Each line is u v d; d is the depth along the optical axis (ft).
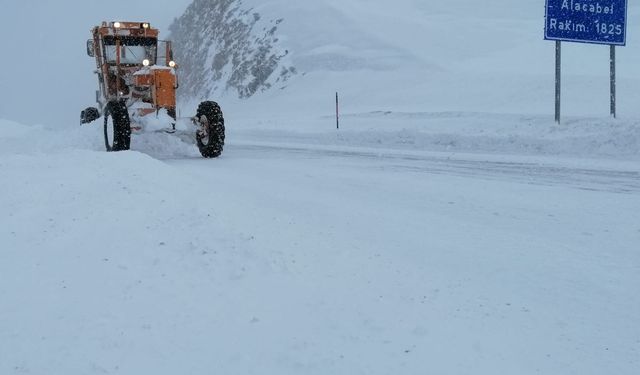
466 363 8.60
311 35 132.98
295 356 8.64
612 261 13.89
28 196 17.42
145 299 10.62
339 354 8.73
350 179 26.94
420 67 109.40
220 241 13.47
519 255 14.37
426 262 13.61
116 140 33.04
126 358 8.53
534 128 43.09
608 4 42.55
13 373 8.11
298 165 32.68
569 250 14.83
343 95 103.24
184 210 15.64
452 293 11.55
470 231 16.76
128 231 14.29
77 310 10.11
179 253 12.98
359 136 51.42
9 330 9.36
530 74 83.66
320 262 12.96
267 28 142.82
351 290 11.34
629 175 26.89
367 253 14.03
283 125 73.10
